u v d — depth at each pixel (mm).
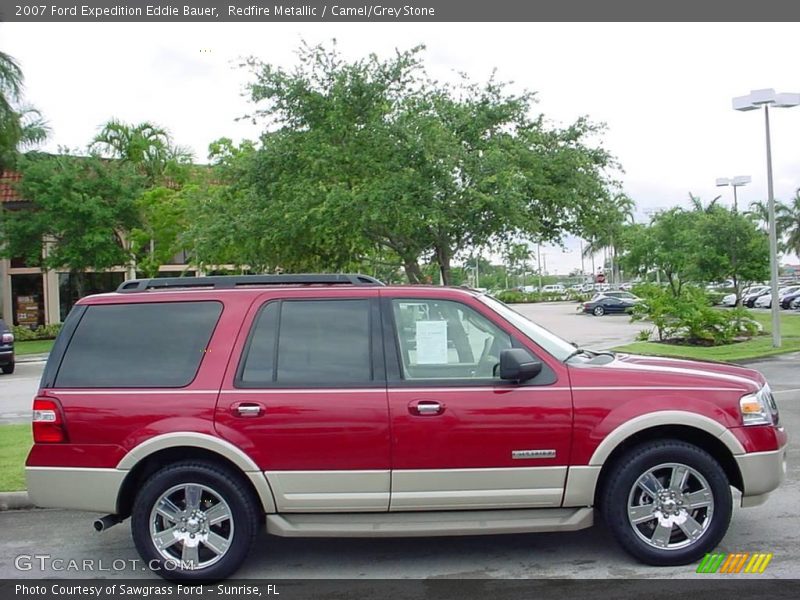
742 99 20453
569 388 5203
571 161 15602
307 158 15492
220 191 18672
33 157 34000
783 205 72125
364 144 15438
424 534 5086
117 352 5418
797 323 31328
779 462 5277
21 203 35688
